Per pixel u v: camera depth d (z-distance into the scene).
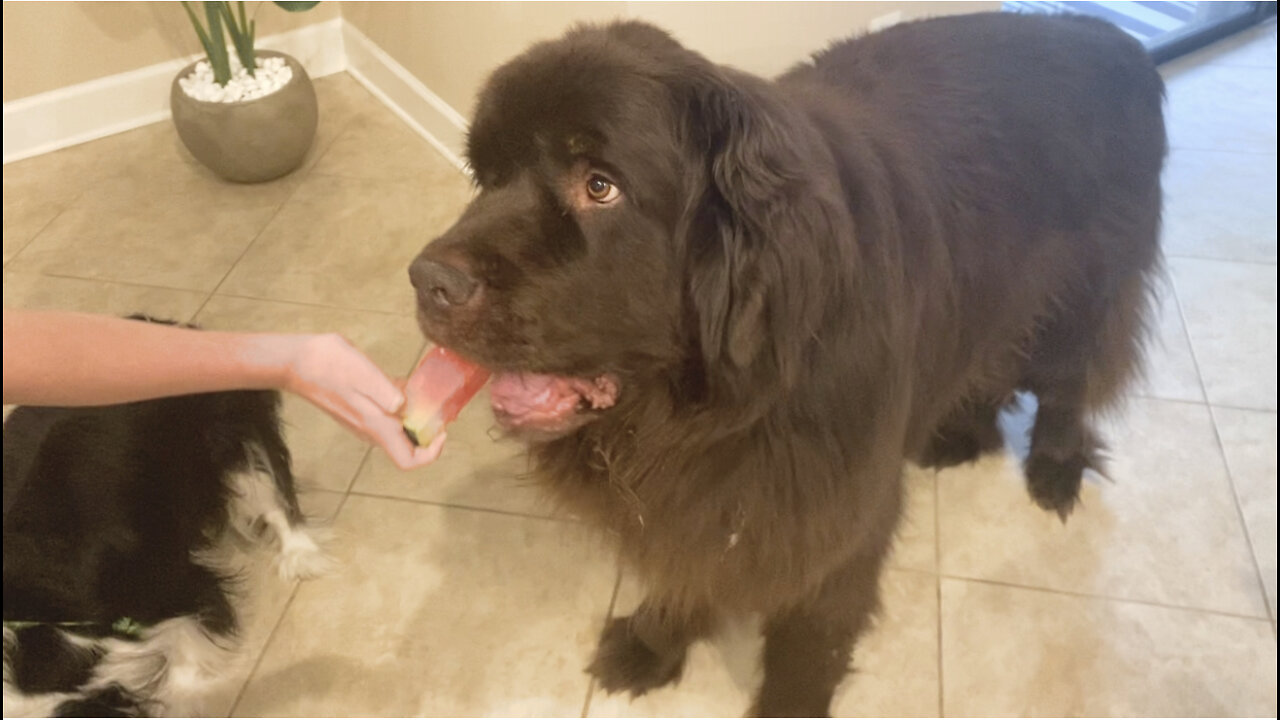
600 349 1.06
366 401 0.99
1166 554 1.84
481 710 1.64
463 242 1.03
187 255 2.62
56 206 2.81
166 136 3.15
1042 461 1.94
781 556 1.23
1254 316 2.38
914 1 2.45
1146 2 3.80
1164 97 1.67
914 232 1.20
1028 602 1.76
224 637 1.70
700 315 1.03
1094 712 1.61
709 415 1.10
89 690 1.54
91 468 1.55
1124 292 1.72
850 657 1.55
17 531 1.46
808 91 1.25
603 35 1.06
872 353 1.10
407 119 3.19
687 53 1.04
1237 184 2.84
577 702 1.65
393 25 3.08
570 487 1.33
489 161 1.09
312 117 2.89
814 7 2.29
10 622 1.43
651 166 0.99
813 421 1.10
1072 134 1.49
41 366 0.91
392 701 1.65
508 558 1.86
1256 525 1.89
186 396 1.68
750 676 1.67
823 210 0.97
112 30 3.05
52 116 3.03
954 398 1.57
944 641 1.70
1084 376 1.80
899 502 1.40
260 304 2.45
